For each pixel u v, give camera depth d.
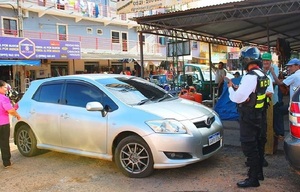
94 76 6.00
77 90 5.82
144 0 10.52
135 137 4.91
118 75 6.34
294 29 15.23
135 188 4.57
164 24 10.23
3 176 5.39
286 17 11.89
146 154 4.86
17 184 4.98
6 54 17.69
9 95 16.50
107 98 5.40
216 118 5.53
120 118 5.06
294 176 4.78
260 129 4.42
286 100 11.12
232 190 4.34
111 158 5.21
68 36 25.45
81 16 25.61
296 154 3.80
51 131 5.96
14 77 20.84
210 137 5.02
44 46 19.72
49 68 22.91
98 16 26.86
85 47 26.34
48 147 6.09
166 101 5.70
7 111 5.79
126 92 5.59
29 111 6.32
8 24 21.91
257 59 4.38
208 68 15.62
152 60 28.53
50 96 6.16
